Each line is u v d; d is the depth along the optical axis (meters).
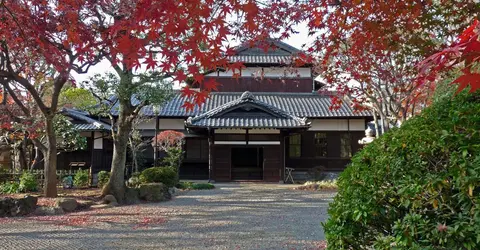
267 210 10.82
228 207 11.42
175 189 15.34
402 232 2.52
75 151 20.38
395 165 2.80
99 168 20.17
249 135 19.77
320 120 21.67
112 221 9.04
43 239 7.14
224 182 19.59
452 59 1.98
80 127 18.72
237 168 21.03
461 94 3.09
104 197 12.06
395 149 2.85
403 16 5.30
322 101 22.97
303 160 21.52
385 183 2.86
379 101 11.97
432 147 2.61
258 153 23.11
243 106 19.28
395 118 10.90
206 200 13.09
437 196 2.49
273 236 7.35
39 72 10.38
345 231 3.02
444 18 5.09
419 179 2.57
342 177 3.31
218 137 19.83
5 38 7.01
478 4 4.64
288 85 23.69
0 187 13.16
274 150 19.69
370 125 23.41
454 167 2.39
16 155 16.45
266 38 5.50
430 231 2.43
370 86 10.04
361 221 2.92
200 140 21.77
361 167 3.11
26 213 9.91
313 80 23.72
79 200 11.82
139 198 12.76
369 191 2.91
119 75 11.56
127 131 12.70
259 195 14.42
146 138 21.53
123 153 12.65
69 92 17.42
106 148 20.61
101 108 13.06
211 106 22.12
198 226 8.42
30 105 13.79
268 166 19.62
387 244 2.68
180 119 21.62
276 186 17.94
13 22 6.27
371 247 3.02
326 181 18.30
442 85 4.97
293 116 19.06
